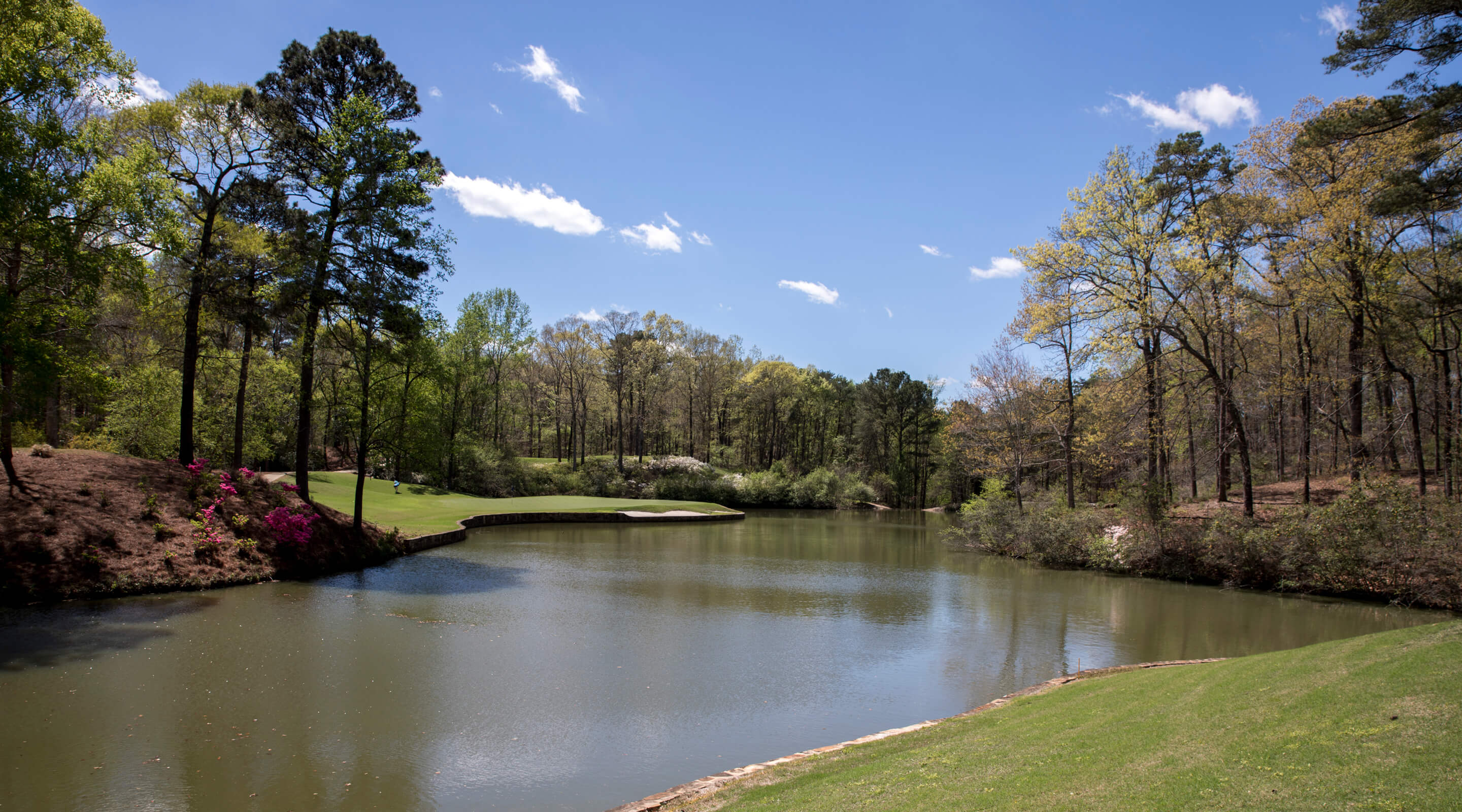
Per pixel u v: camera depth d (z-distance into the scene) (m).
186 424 19.06
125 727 7.90
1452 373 26.42
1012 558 27.52
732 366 73.62
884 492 68.12
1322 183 22.30
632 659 11.65
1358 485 18.77
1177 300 21.50
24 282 13.42
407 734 8.14
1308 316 24.08
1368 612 16.36
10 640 10.76
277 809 6.25
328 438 43.75
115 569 14.03
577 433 72.75
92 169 14.34
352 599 15.05
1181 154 25.42
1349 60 14.70
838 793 5.57
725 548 29.42
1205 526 21.42
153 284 21.50
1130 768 4.98
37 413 14.55
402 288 20.67
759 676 10.96
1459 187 14.17
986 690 10.45
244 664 10.30
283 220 21.56
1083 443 27.91
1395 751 4.31
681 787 6.54
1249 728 5.30
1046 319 25.00
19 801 6.18
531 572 20.36
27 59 13.00
